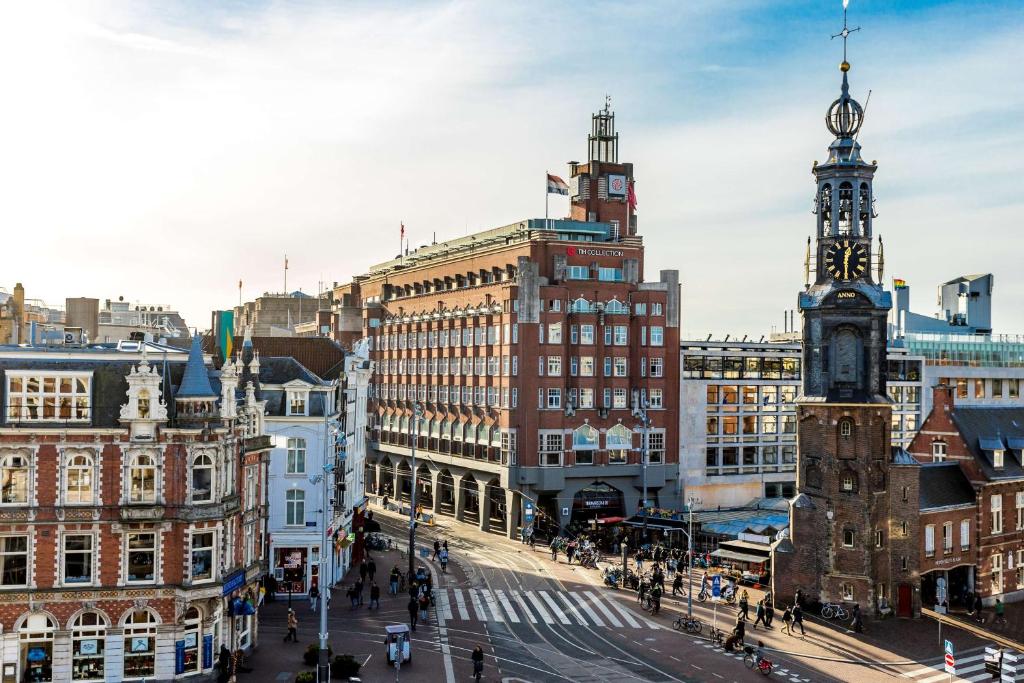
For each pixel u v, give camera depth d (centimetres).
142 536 5250
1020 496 8350
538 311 10662
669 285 11175
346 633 6431
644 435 9769
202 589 5247
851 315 7419
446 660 5841
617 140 12350
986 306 16562
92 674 5162
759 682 5572
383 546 9694
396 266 14612
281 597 7388
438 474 12462
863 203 7556
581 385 10800
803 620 7156
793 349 12044
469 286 11906
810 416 7531
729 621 7088
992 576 8044
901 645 6538
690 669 5800
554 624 6856
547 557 9575
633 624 6900
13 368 5225
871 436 7294
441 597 7700
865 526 7219
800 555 7462
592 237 11519
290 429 7362
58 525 5134
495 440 10944
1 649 5044
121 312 16650
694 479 11362
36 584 5109
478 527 11412
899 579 7362
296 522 7400
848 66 7669
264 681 5288
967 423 8325
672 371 11131
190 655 5294
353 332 15300
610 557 9569
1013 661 4738
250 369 7181
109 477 5203
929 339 14012
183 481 5266
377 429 14362
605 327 10938
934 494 7781
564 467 10625
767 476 11812
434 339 12694
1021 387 14588
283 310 18925
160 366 5612
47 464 5147
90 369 5347
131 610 5203
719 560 9019
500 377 10875
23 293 10694
